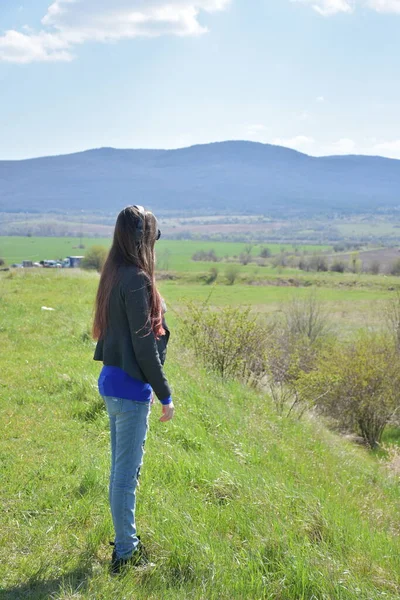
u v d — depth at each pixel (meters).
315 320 25.89
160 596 3.33
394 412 16.03
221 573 3.55
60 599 3.24
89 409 7.09
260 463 6.30
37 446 5.89
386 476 9.14
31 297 18.16
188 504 4.53
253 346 11.56
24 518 4.24
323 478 6.65
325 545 4.09
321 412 15.95
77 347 11.26
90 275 28.22
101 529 4.07
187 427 6.65
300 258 97.12
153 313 3.46
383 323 24.77
